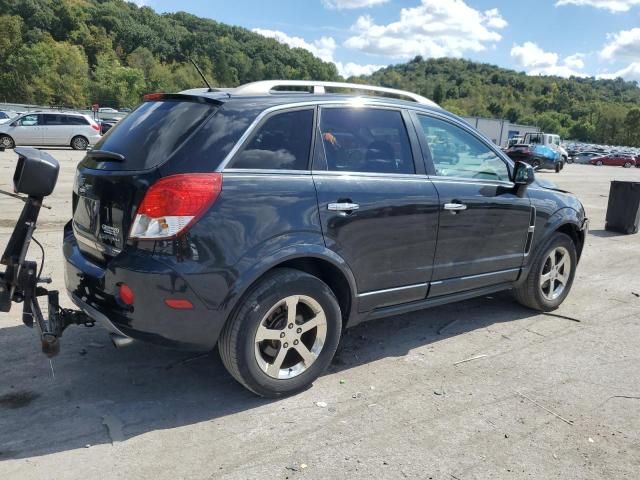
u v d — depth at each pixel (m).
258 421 3.21
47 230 7.73
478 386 3.77
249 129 3.23
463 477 2.79
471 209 4.25
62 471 2.69
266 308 3.24
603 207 14.19
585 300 5.89
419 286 4.06
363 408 3.41
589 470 2.90
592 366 4.18
